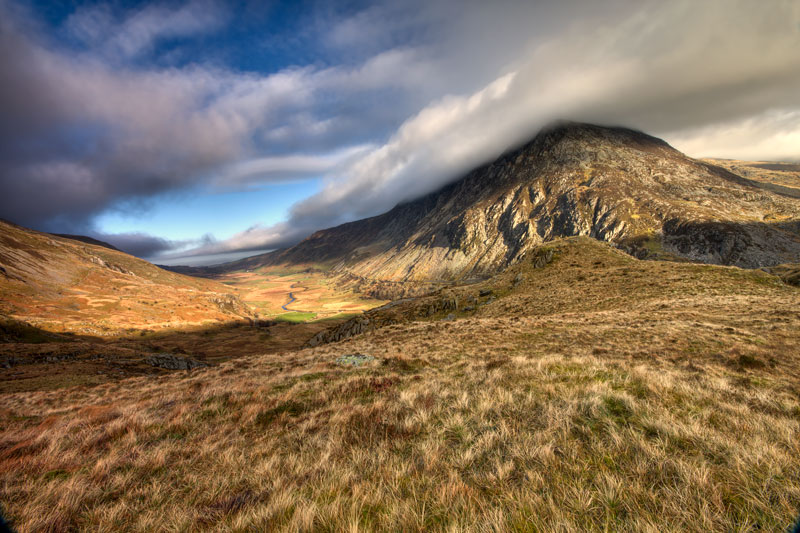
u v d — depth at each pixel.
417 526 3.39
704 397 6.31
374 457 5.15
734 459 3.89
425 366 13.80
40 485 5.35
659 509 3.29
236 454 6.25
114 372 54.66
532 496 3.62
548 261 67.38
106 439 7.73
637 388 7.02
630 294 39.56
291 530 3.51
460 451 4.95
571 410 5.75
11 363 59.94
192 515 4.19
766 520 3.04
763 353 12.92
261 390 10.93
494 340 21.30
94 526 4.18
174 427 8.31
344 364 15.14
